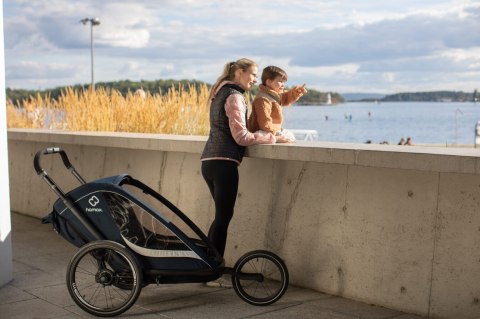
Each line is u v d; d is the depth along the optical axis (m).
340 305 5.22
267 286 5.72
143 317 4.94
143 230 5.07
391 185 5.14
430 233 4.91
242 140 5.45
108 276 5.06
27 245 7.38
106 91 11.02
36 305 5.22
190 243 5.04
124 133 8.30
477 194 4.69
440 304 4.86
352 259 5.37
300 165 5.76
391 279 5.12
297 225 5.76
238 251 6.21
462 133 59.16
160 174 7.12
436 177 4.89
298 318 4.91
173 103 10.09
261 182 6.06
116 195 5.09
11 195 9.69
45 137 8.73
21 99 12.24
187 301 5.33
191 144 6.46
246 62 5.56
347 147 5.23
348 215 5.40
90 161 8.23
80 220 5.05
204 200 6.64
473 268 4.70
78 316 4.97
